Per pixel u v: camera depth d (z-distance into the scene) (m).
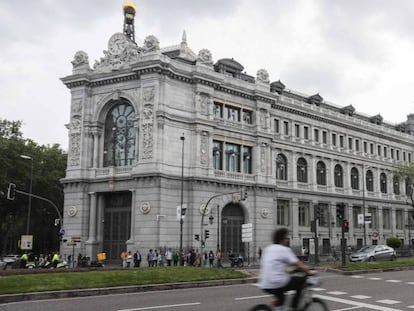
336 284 25.58
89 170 57.03
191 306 16.88
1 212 73.12
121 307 16.75
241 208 59.88
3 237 84.25
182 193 49.47
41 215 76.50
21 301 18.69
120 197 56.25
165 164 52.59
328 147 74.44
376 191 83.00
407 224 88.44
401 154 90.50
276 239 11.64
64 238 56.50
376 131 84.00
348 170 77.56
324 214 72.56
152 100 53.19
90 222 55.94
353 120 79.50
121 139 56.75
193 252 49.38
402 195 88.25
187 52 61.22
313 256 64.00
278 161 66.81
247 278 27.20
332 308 16.64
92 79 58.00
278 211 66.12
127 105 56.91
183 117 54.94
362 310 16.25
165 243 51.19
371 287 23.92
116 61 57.25
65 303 18.05
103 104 57.53
